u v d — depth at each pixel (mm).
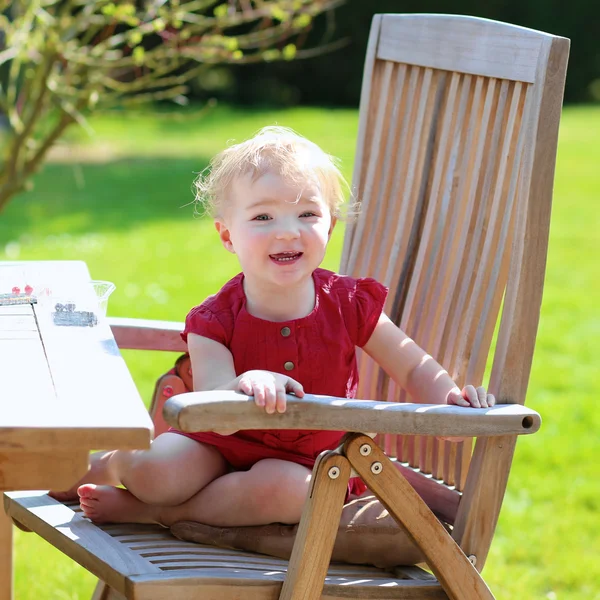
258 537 1994
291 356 2135
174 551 1907
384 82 2594
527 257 2002
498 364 2021
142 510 2076
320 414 1715
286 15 4172
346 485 1791
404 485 1840
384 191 2564
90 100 4148
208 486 2066
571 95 20094
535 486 3801
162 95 4301
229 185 2139
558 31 19750
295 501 1999
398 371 2213
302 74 19375
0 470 1379
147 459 2066
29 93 4340
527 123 2021
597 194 10656
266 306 2166
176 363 2457
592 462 4043
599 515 3561
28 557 3115
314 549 1771
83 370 1620
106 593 2225
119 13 3957
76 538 1930
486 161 2258
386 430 1779
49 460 1387
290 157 2096
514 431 1911
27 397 1464
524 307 2008
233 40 4113
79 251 7941
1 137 9922
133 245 8195
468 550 2004
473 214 2270
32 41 4164
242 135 15398
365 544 2031
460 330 2246
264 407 1658
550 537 3354
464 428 1861
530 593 2941
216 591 1753
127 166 12594
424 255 2400
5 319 1934
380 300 2236
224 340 2156
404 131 2531
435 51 2430
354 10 18828
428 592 1934
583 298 6785
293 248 2061
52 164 12695
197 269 7355
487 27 2262
